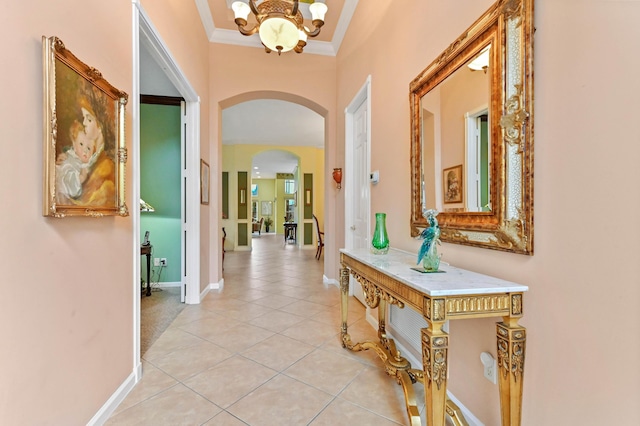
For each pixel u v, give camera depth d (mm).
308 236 8992
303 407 1602
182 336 2506
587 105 917
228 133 7184
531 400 1118
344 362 2082
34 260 1078
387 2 2455
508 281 1223
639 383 792
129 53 1741
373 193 2789
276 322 2828
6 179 971
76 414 1291
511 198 1195
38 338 1094
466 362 1521
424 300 1131
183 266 3408
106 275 1522
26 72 1047
